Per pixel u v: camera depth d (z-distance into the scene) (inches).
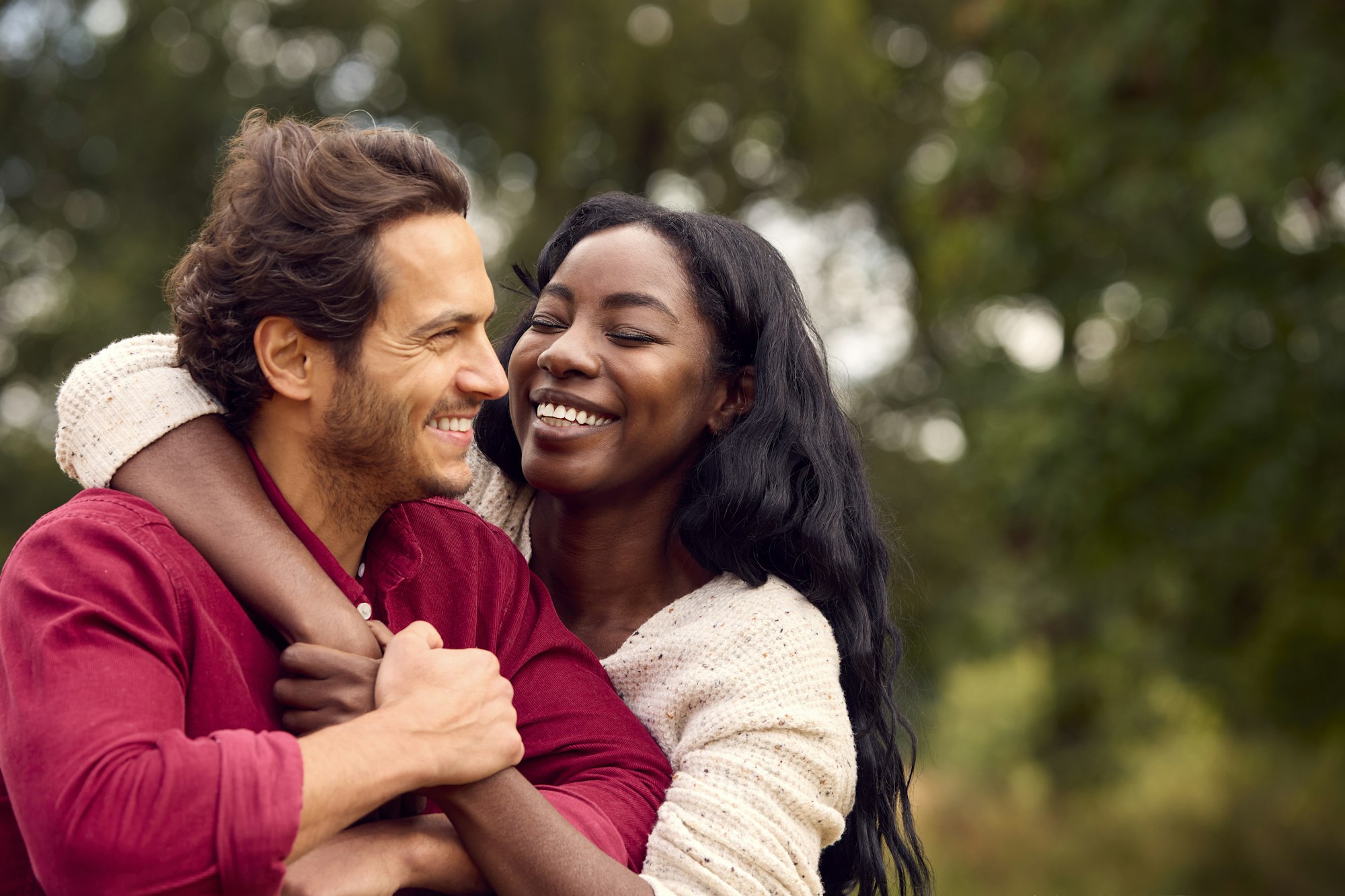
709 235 75.5
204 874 46.7
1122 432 288.0
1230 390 279.4
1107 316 300.8
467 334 60.4
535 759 65.4
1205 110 294.7
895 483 495.8
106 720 47.8
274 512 58.7
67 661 49.0
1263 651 320.2
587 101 483.5
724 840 62.4
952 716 504.4
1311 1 281.6
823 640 72.6
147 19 501.4
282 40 516.4
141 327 452.8
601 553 76.9
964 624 458.3
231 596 55.9
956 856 434.3
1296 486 277.4
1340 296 277.3
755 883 62.3
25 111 499.2
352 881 54.0
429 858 56.7
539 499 80.2
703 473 75.4
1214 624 318.0
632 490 75.7
